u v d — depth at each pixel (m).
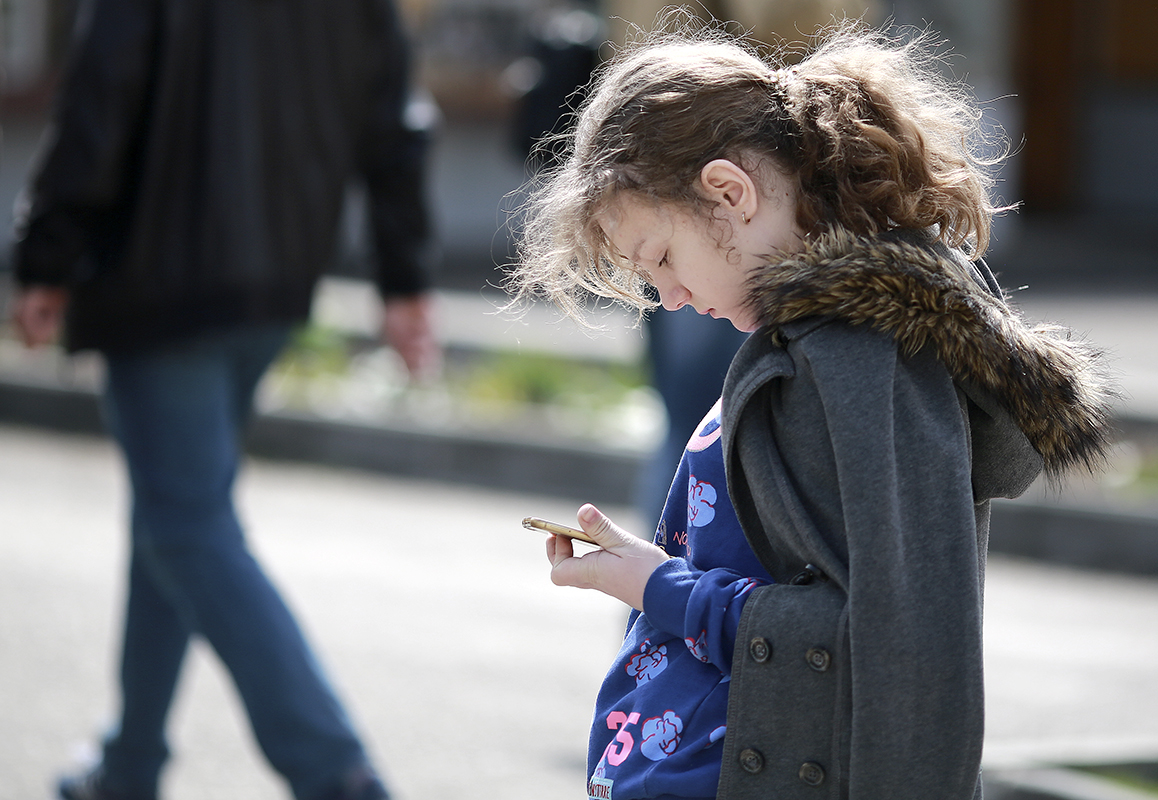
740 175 2.81
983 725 2.67
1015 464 2.89
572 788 6.52
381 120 6.21
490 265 25.84
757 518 2.89
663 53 2.99
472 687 7.85
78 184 5.36
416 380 6.61
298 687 5.38
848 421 2.67
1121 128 33.06
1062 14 33.00
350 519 11.90
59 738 6.87
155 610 5.65
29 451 14.14
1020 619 9.39
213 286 5.51
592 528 3.01
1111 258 26.75
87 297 5.54
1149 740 6.70
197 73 5.57
